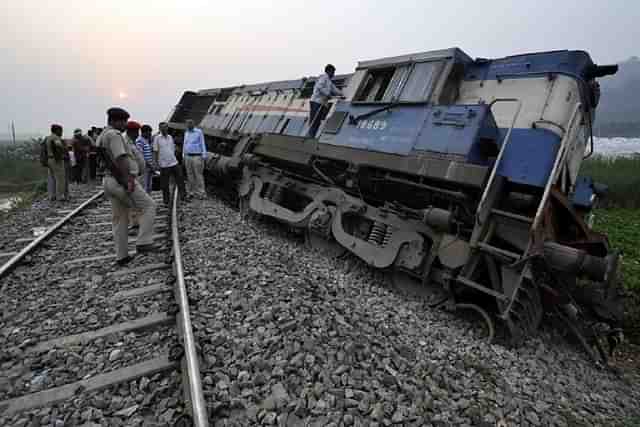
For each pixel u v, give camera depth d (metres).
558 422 2.92
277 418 2.49
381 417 2.57
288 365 2.99
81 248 5.98
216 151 12.97
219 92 15.61
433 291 5.02
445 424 2.61
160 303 4.04
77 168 14.39
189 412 2.47
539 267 4.32
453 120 4.98
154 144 8.95
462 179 4.51
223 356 3.09
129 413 2.54
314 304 4.01
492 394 3.07
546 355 4.05
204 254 5.46
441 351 3.66
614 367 4.28
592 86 5.11
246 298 4.07
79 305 4.03
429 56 5.92
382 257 5.36
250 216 8.53
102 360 3.10
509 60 5.29
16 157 25.20
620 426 3.10
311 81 9.70
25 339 3.39
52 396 2.66
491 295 4.46
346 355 3.18
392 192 5.96
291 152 7.53
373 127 6.20
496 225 4.41
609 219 11.62
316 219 6.44
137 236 6.29
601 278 4.05
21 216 8.83
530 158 4.46
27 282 4.62
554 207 4.71
